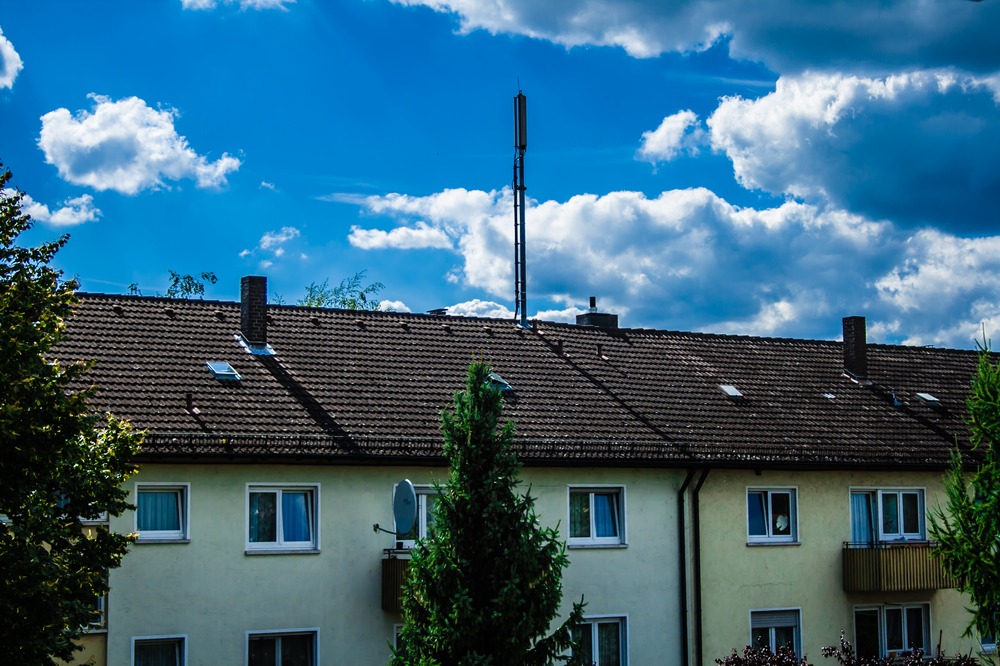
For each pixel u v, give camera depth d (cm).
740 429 2978
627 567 2708
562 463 2617
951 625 3102
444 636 1970
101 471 1773
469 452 2036
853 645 2975
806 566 2939
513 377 2906
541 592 2014
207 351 2622
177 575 2252
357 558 2422
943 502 3150
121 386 2405
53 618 1617
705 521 2816
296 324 2847
